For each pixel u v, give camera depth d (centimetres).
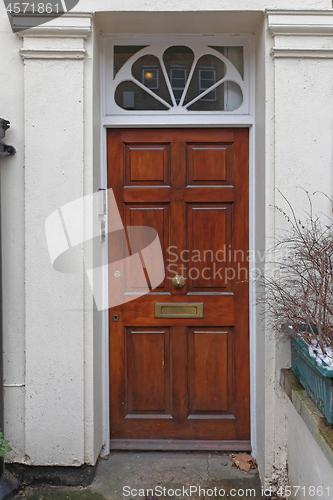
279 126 214
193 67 248
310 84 214
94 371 227
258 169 233
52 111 217
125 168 253
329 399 158
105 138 248
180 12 215
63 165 218
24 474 226
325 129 215
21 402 226
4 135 216
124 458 247
